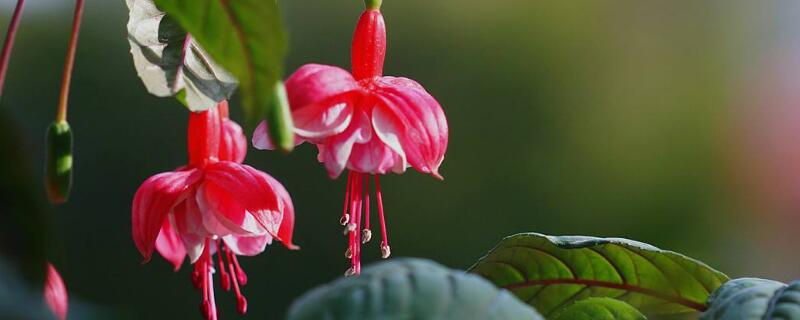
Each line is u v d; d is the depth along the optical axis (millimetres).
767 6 9734
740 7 9391
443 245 8039
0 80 1371
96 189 7109
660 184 8938
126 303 6805
